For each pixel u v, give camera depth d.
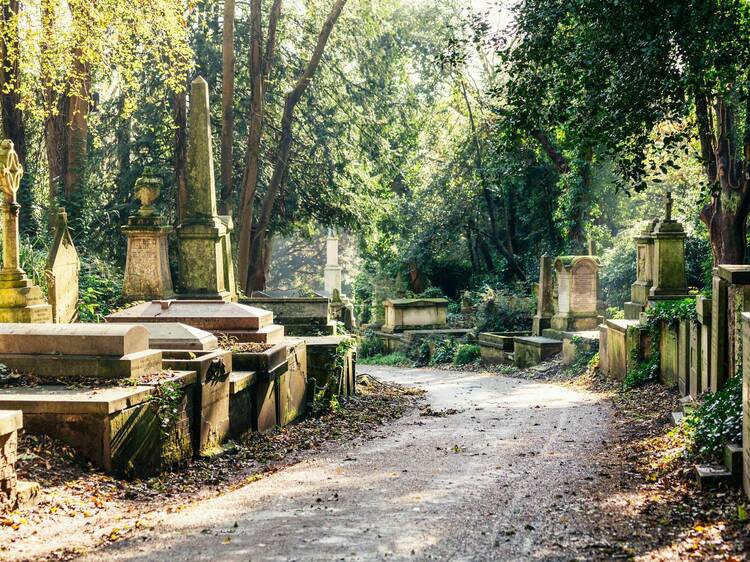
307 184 31.52
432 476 7.95
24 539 5.82
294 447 10.47
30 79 23.39
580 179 30.66
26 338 8.69
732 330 9.50
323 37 27.81
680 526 5.86
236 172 30.30
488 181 36.62
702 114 16.45
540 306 26.03
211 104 29.84
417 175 42.47
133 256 16.47
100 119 29.27
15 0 20.59
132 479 7.89
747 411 6.64
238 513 6.52
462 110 40.84
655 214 37.03
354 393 16.55
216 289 16.97
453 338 31.70
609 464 8.42
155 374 8.86
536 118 13.77
